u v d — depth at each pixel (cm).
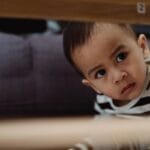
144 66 53
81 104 55
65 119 35
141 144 34
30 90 56
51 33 64
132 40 52
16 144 29
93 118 38
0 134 29
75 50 53
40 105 52
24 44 63
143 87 52
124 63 52
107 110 52
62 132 31
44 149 29
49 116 39
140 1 46
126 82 52
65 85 56
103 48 51
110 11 45
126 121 37
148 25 49
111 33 51
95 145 32
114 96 53
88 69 54
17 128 31
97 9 44
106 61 52
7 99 51
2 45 61
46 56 60
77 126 33
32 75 59
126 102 52
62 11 43
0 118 36
